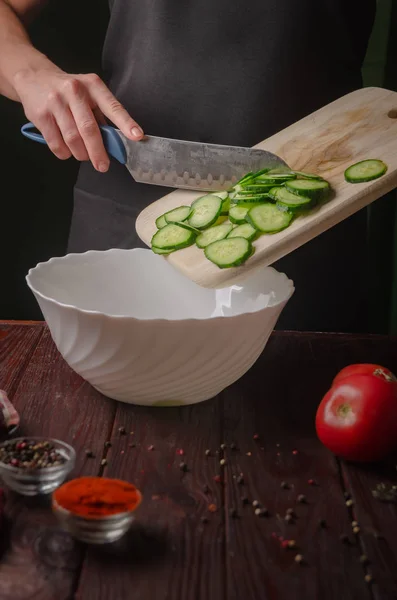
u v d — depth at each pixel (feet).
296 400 3.78
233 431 3.56
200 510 3.16
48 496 3.18
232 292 4.03
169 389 3.59
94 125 4.18
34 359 3.97
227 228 3.76
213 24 4.59
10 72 4.58
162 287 4.14
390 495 3.26
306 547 3.03
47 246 6.20
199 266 3.64
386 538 3.08
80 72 5.93
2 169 5.96
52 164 5.99
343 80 4.76
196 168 4.07
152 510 3.14
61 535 3.02
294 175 3.84
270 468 3.36
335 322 5.02
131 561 2.94
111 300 4.08
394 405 3.34
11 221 6.10
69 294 3.99
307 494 3.25
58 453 3.25
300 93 4.68
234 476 3.32
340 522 3.14
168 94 4.73
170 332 3.41
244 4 4.54
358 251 4.96
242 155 4.01
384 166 3.82
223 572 2.93
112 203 4.94
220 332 3.45
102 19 5.83
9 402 3.51
